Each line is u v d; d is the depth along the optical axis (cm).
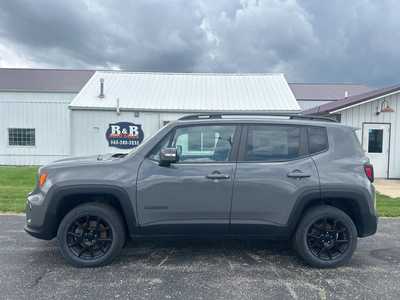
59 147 1894
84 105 1564
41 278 365
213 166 398
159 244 480
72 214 393
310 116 435
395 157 1298
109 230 401
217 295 330
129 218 394
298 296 331
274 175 396
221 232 402
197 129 411
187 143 408
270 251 457
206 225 398
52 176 394
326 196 398
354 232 405
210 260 423
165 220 396
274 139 410
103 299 320
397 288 350
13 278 365
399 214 670
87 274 377
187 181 393
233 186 394
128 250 455
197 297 326
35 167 1553
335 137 415
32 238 504
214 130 410
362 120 1291
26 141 1883
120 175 392
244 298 325
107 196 403
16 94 2497
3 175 1200
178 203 394
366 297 330
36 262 411
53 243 482
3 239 499
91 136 1582
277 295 332
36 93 2514
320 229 408
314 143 412
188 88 1833
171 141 407
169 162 393
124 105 1588
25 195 806
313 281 366
